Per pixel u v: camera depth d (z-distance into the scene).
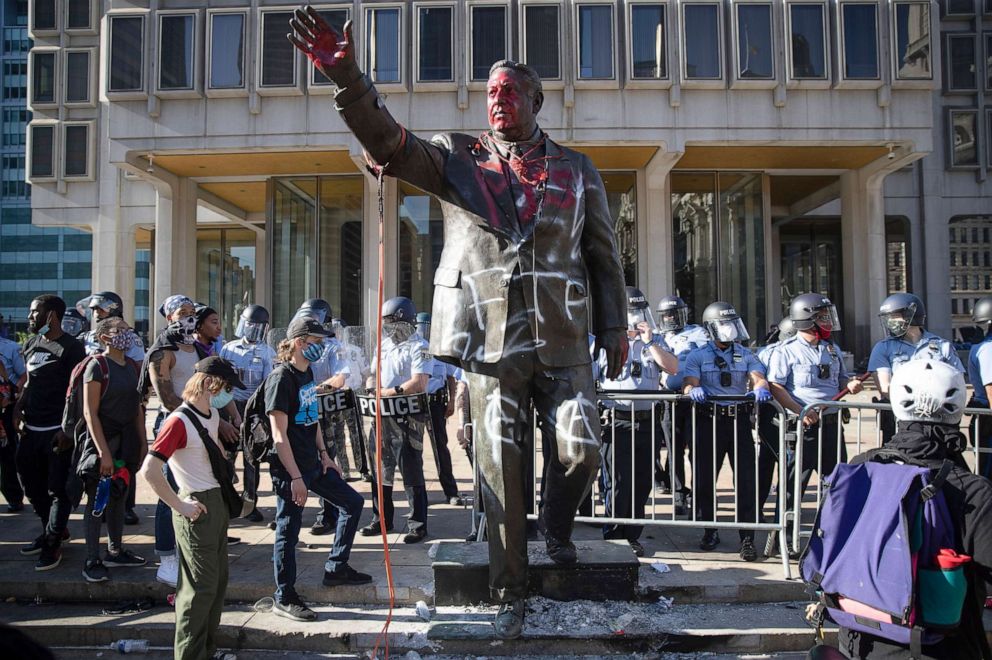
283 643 4.15
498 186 3.76
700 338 6.69
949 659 2.32
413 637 4.06
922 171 23.75
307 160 19.45
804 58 17.83
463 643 3.98
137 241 28.41
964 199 23.78
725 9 18.02
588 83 17.81
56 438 4.91
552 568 4.33
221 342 7.14
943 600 2.26
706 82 17.78
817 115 18.02
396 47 18.19
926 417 2.53
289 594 4.34
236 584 4.68
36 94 22.33
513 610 3.92
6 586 4.73
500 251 3.73
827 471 5.62
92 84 22.27
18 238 92.50
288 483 4.35
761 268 21.12
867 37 17.81
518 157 3.85
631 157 19.55
